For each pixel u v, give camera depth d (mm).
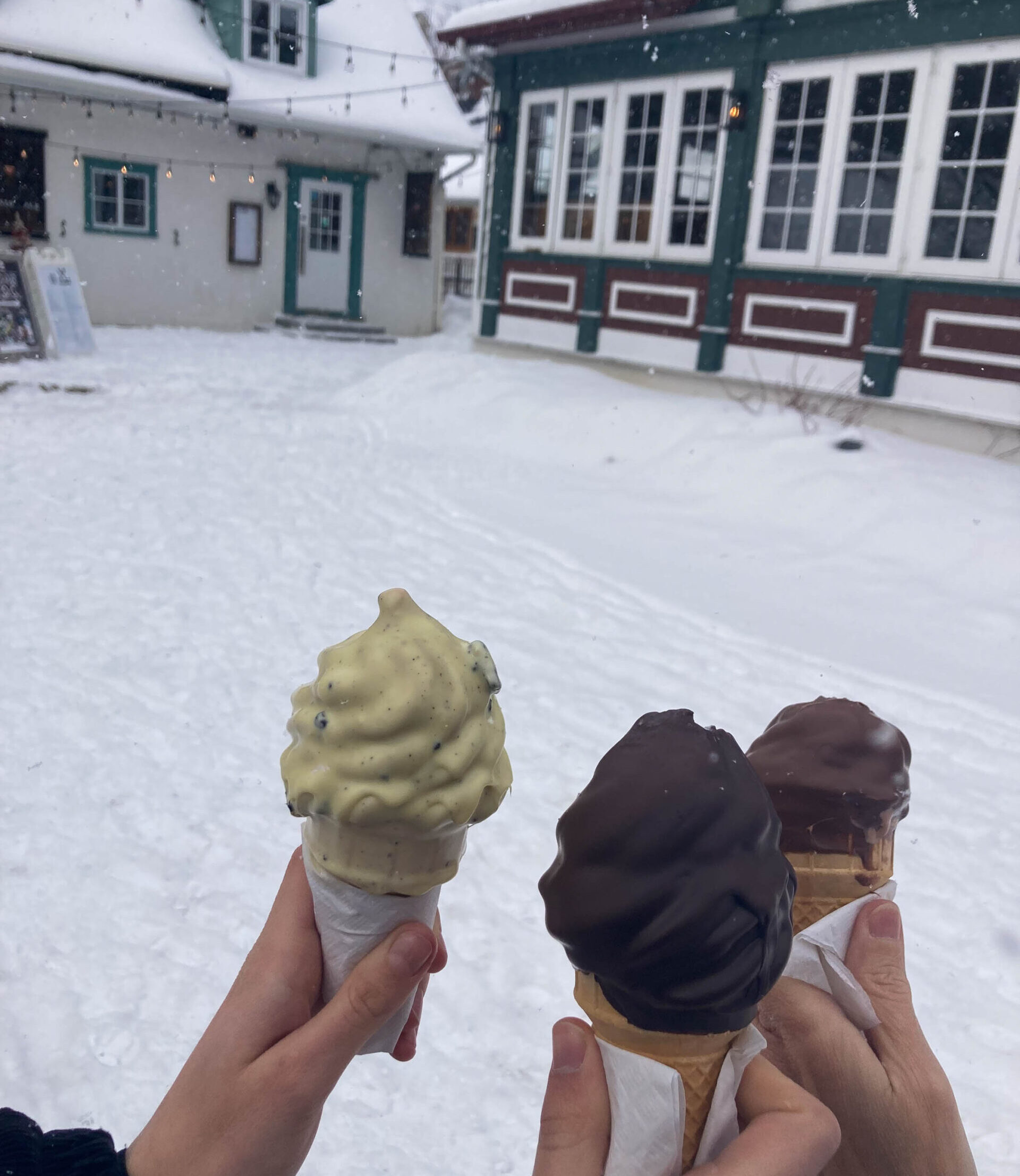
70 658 5262
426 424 11297
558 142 12844
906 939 3639
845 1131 1028
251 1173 773
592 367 12805
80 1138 832
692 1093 839
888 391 9875
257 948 861
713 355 11258
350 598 6422
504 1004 3203
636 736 869
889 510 7988
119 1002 2986
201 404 11742
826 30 10000
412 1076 2885
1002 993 3396
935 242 9500
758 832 820
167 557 6852
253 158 19438
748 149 10742
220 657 5461
